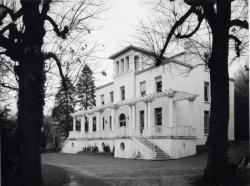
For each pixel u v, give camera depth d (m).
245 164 13.47
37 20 9.04
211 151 11.69
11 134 9.67
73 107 52.59
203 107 31.39
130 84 35.31
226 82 11.76
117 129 31.44
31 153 8.55
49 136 61.00
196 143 30.02
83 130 41.88
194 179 12.59
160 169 17.70
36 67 8.86
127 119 35.09
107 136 36.34
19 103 8.88
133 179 13.80
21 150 8.64
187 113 30.50
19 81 9.02
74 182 12.87
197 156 26.44
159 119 31.56
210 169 11.59
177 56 30.81
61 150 46.19
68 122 52.66
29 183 8.44
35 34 8.98
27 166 8.51
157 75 31.34
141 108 33.50
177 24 11.35
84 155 35.19
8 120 9.97
